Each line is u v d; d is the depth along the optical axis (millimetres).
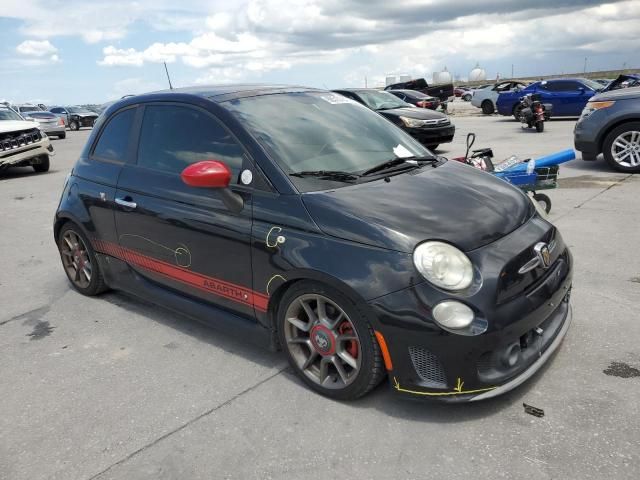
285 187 2928
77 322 4105
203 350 3527
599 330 3379
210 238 3207
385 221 2637
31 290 4879
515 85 23312
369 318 2535
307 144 3246
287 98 3658
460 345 2418
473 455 2375
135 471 2443
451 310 2410
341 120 3646
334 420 2693
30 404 3031
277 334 3102
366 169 3189
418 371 2527
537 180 5562
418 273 2465
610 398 2691
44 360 3535
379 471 2330
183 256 3447
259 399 2922
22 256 5969
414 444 2475
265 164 3021
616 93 8344
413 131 11609
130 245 3869
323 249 2682
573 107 18422
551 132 15016
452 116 25156
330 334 2791
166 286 3738
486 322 2426
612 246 4965
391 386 2625
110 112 4254
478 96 24391
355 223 2654
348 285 2555
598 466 2254
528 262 2664
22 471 2494
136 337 3785
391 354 2541
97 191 4059
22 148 11945
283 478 2336
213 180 2867
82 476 2438
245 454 2502
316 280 2705
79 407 2969
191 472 2412
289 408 2822
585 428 2486
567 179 8117
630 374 2887
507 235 2738
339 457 2432
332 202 2789
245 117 3279
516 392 2791
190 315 3607
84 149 4434
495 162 9992
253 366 3279
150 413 2869
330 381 2889
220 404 2902
